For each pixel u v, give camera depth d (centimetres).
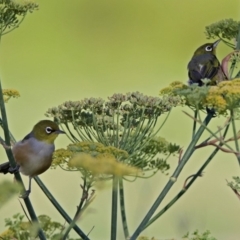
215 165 1825
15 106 2478
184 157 795
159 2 3588
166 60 3247
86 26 3469
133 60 3225
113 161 583
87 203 690
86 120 823
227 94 766
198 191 1706
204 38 3419
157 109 815
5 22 766
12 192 516
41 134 869
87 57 3228
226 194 1695
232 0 3475
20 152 854
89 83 2978
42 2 3528
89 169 577
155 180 1019
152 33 3488
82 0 3559
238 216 1642
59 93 2816
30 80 2944
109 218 1431
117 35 3450
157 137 830
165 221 1443
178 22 3484
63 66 3158
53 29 3447
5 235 717
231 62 931
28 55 3212
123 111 815
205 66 1054
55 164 739
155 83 3016
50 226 762
